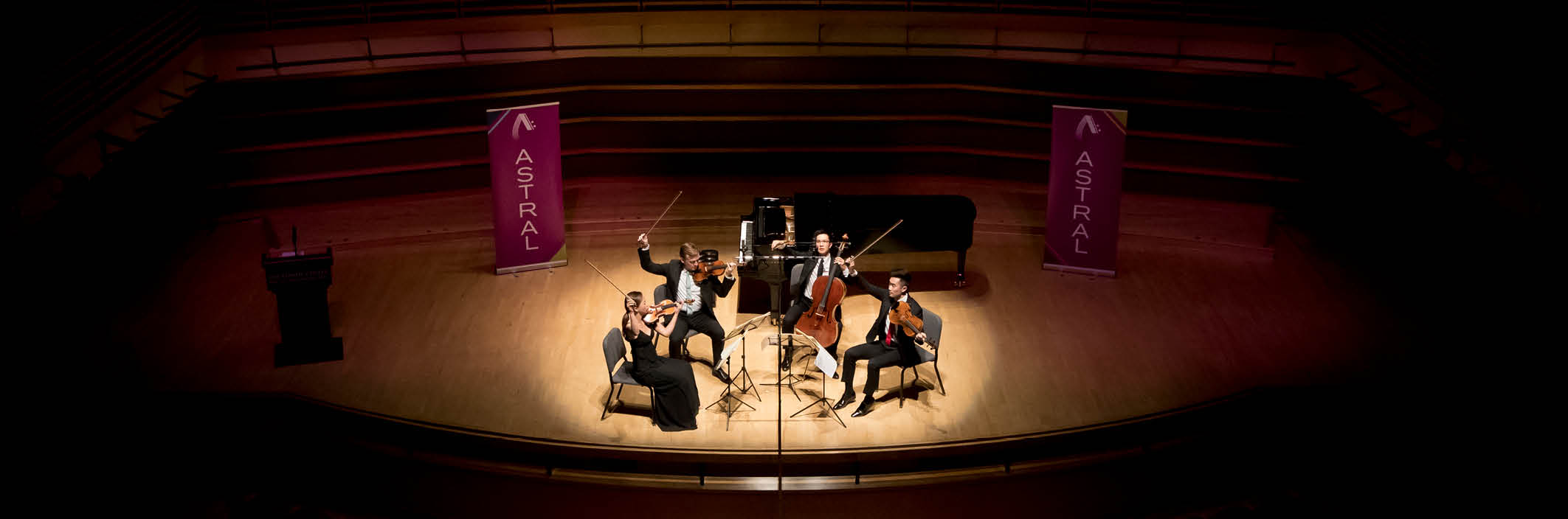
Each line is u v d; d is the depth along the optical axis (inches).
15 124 374.6
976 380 343.3
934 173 478.9
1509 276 372.5
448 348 362.0
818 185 472.1
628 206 458.0
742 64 479.5
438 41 478.9
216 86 445.7
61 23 420.5
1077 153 393.7
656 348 359.9
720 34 487.8
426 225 441.4
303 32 468.4
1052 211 405.7
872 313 383.2
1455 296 385.7
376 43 476.1
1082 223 403.5
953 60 479.8
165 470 330.6
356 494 335.9
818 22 489.1
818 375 345.4
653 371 310.5
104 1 433.1
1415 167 410.0
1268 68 464.4
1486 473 323.3
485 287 402.9
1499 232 376.5
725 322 373.7
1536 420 323.6
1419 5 451.5
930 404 331.3
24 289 364.5
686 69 480.1
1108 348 362.0
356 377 343.6
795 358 353.4
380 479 330.3
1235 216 440.8
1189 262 419.8
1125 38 481.7
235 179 442.3
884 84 480.1
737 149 478.9
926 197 374.6
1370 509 325.7
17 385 331.9
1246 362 352.8
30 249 364.5
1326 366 349.1
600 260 422.6
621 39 486.0
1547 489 316.8
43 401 324.5
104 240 395.5
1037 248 432.1
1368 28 452.4
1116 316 382.0
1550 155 368.5
